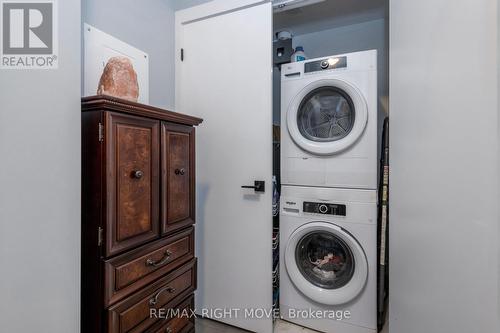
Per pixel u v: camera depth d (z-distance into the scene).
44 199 0.68
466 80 0.49
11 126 0.61
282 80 1.72
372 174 1.51
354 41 2.18
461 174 0.50
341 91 1.58
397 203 0.95
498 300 0.40
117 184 0.89
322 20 2.11
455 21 0.52
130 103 0.92
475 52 0.46
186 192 1.24
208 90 1.77
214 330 1.70
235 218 1.71
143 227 0.99
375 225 1.51
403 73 0.88
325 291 1.61
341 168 1.57
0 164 0.59
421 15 0.71
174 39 1.83
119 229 0.90
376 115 1.50
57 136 0.71
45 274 0.68
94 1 1.27
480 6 0.44
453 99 0.53
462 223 0.50
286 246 1.70
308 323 1.68
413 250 0.77
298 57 1.85
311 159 1.64
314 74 1.62
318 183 1.62
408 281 0.81
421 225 0.70
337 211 1.57
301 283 1.66
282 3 1.64
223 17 1.71
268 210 1.62
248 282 1.68
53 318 0.70
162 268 1.10
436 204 0.61
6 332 0.60
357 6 1.91
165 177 1.10
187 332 1.25
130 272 0.94
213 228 1.77
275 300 1.78
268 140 1.61
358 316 1.56
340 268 1.70
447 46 0.56
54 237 0.70
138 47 1.53
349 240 1.53
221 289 1.76
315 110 1.74
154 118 1.05
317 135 1.74
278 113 2.36
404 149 0.86
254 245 1.66
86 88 1.23
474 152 0.46
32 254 0.65
